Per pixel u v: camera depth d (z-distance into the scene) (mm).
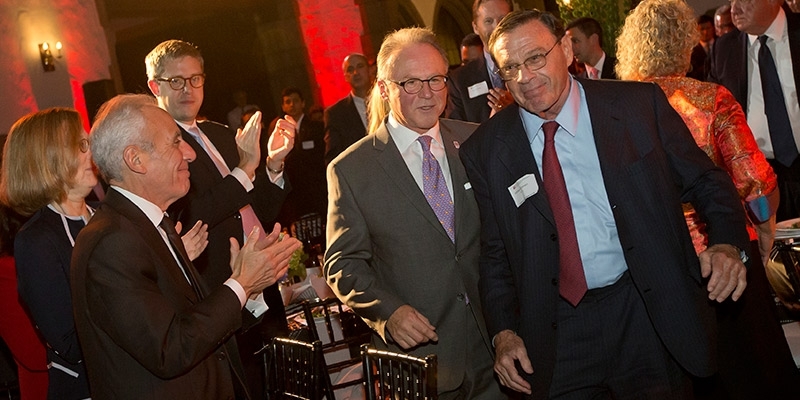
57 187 2916
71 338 2844
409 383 2561
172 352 2230
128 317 2213
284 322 4125
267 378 3088
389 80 3029
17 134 2939
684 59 3209
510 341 2799
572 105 2691
